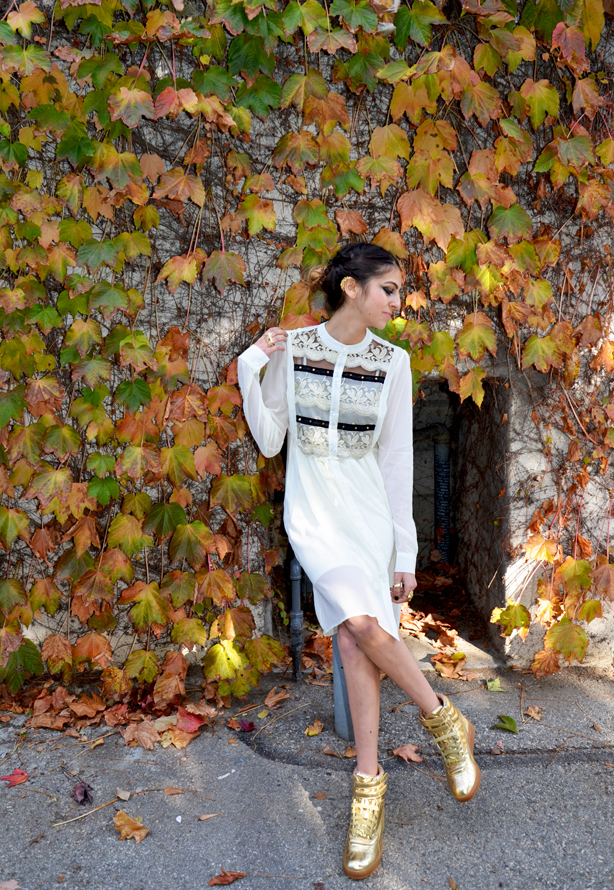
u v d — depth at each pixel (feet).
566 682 9.68
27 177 8.50
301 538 6.97
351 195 9.25
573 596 9.80
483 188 9.12
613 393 10.01
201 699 8.96
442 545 13.38
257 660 9.25
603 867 6.23
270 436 7.38
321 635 10.59
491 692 9.36
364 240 9.36
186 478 9.40
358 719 6.42
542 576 10.05
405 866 6.24
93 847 6.49
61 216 8.71
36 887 6.01
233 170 8.81
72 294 8.58
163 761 7.86
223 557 9.31
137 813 6.97
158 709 8.73
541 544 9.88
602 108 9.40
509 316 9.40
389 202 9.34
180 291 9.03
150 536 9.07
